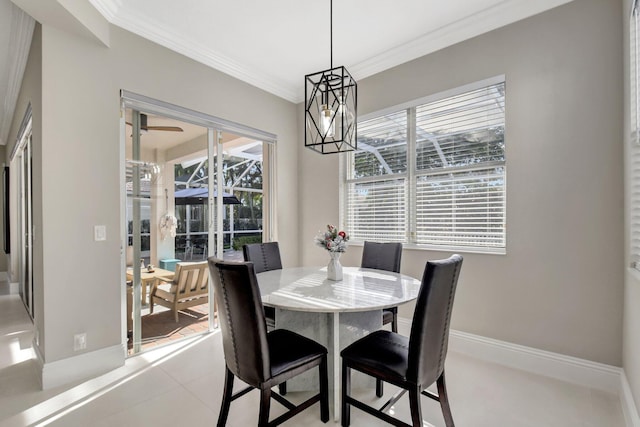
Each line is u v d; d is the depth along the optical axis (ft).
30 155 10.53
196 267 10.44
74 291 7.67
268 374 5.03
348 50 10.46
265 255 9.73
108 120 8.27
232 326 5.19
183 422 6.01
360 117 11.71
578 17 7.49
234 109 11.55
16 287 16.16
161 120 9.59
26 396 6.88
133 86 8.78
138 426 5.89
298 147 14.06
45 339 7.26
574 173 7.53
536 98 8.05
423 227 10.38
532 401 6.68
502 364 8.46
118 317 8.37
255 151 12.53
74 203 7.68
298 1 8.09
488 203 9.08
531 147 8.11
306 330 7.00
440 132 9.97
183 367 8.21
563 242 7.68
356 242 11.98
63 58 7.56
